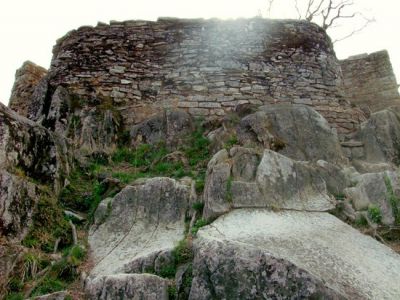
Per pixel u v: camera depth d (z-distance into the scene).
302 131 7.27
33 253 4.54
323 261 4.20
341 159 7.05
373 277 4.12
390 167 6.77
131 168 7.05
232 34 9.16
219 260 3.96
